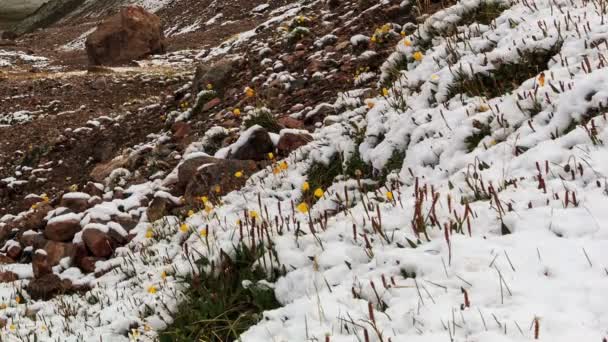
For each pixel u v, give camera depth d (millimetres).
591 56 4961
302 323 3102
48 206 10562
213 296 4027
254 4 50344
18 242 9234
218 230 5465
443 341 2492
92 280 6785
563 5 6238
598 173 3479
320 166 6434
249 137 7789
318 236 4121
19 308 6516
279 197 6156
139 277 5914
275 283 3855
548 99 4625
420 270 3145
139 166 10664
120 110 18719
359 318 2920
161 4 70875
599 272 2648
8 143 17219
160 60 30750
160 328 4191
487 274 2879
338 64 9828
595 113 4156
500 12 7129
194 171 8047
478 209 3598
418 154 5125
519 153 4273
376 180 5660
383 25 10406
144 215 8008
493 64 5812
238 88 11516
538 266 2828
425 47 7594
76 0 108188
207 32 42688
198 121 11172
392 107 6465
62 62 40750
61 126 17812
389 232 3766
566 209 3252
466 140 4891
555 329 2359
